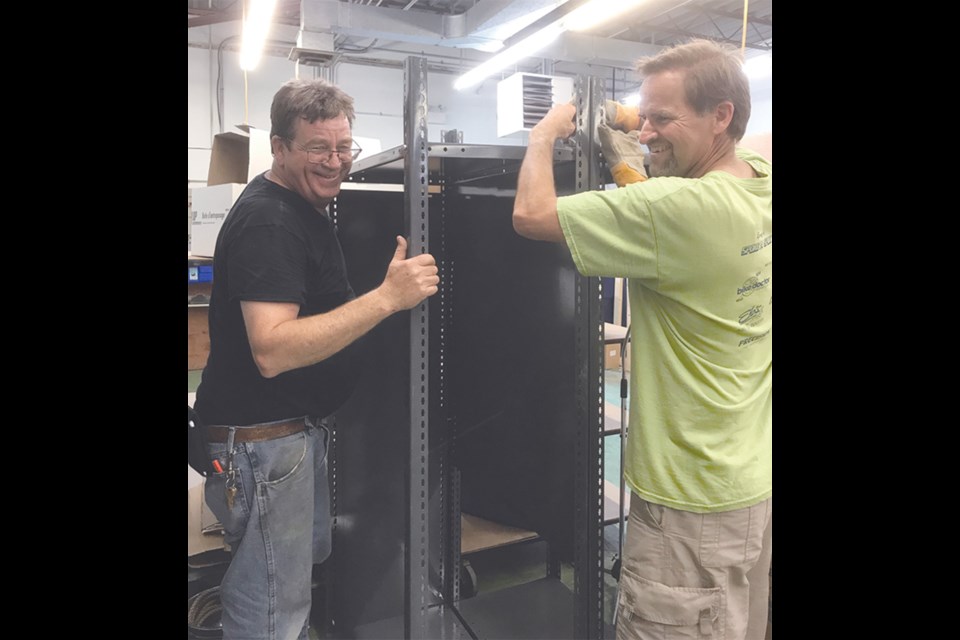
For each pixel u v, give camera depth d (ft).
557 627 6.72
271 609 4.82
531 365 6.31
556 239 4.00
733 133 4.03
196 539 7.03
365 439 6.62
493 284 6.59
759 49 24.32
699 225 3.64
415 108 4.51
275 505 4.80
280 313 4.38
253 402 4.70
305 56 12.42
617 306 12.32
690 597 3.98
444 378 7.21
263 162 7.70
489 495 7.24
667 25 22.70
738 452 3.96
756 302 3.92
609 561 8.36
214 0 20.65
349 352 5.35
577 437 5.28
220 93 23.75
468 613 6.94
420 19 15.61
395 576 6.72
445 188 7.00
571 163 5.16
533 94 5.88
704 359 3.91
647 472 4.08
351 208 6.41
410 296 4.38
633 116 4.99
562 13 13.10
